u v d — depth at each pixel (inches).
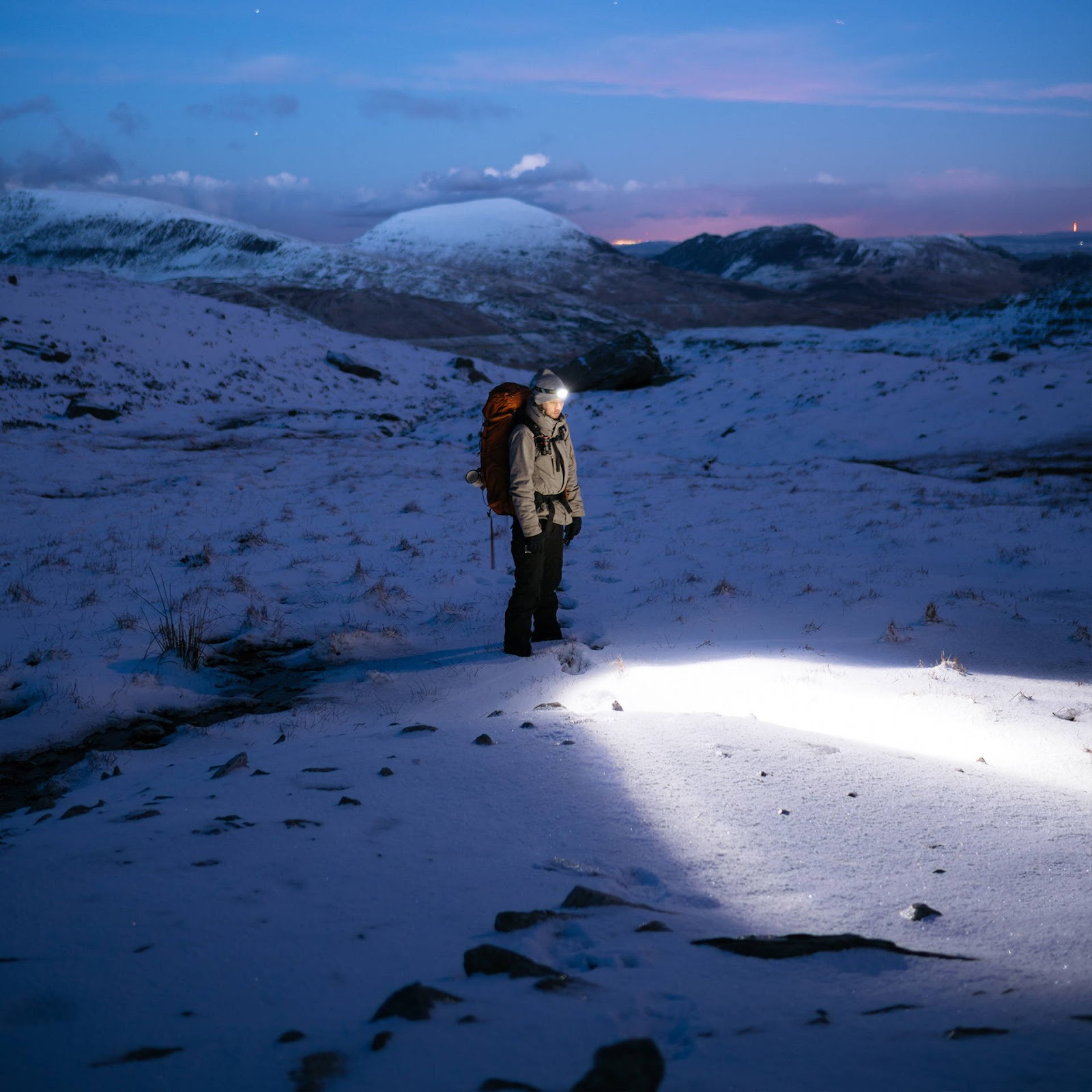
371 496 641.0
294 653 296.0
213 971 76.9
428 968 77.5
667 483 732.7
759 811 128.3
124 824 126.0
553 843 116.7
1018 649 267.0
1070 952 79.7
